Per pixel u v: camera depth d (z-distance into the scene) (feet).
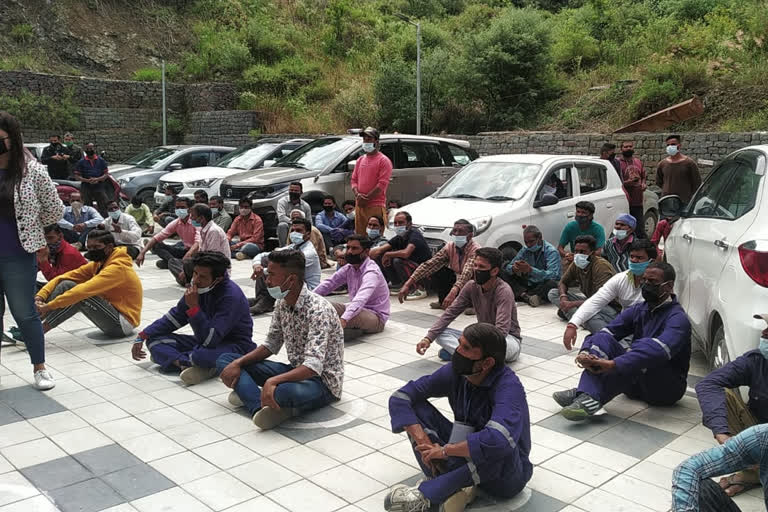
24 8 90.53
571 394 14.56
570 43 78.43
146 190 49.93
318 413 14.64
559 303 22.68
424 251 26.25
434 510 10.48
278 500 10.92
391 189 38.34
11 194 14.85
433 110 77.41
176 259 27.94
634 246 16.51
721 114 56.75
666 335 14.06
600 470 12.06
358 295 19.80
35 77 79.36
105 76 91.20
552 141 60.34
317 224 34.78
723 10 70.23
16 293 15.47
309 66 92.48
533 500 10.99
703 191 18.25
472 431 10.50
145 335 17.22
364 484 11.50
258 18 101.96
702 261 15.70
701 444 13.15
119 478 11.63
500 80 72.64
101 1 96.89
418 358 18.72
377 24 106.22
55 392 15.89
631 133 55.62
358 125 80.94
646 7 81.76
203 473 11.85
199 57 95.66
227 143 80.28
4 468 11.96
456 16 112.27
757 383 10.94
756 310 12.10
